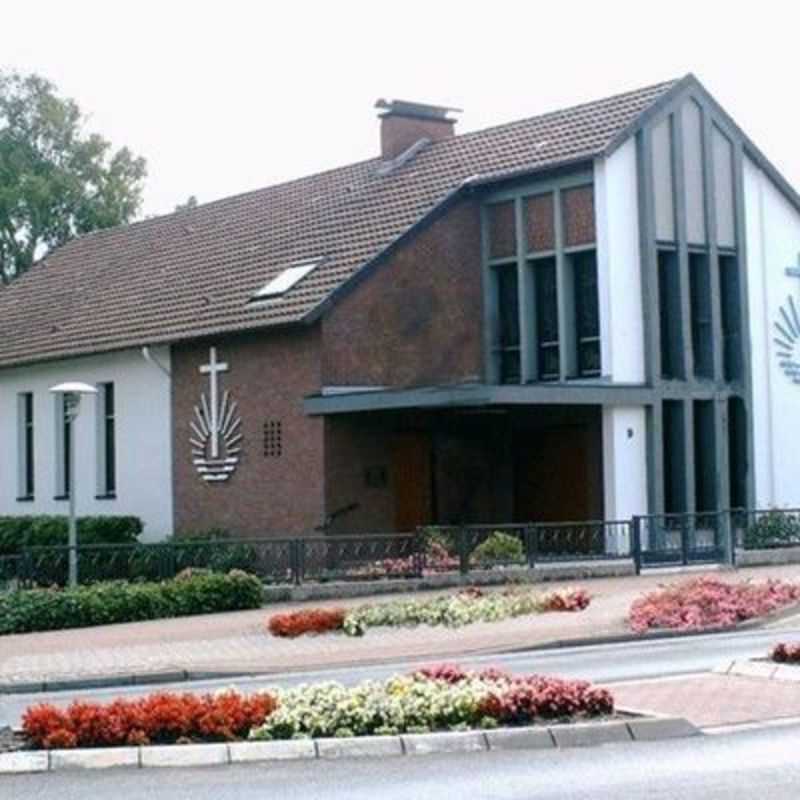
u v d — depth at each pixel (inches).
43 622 961.5
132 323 1501.0
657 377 1306.6
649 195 1317.7
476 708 544.7
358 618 908.0
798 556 1330.0
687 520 1274.6
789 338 1434.5
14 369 1636.3
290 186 1635.1
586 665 751.1
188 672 763.4
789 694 614.2
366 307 1285.7
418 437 1316.4
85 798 440.1
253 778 470.0
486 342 1354.6
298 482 1279.5
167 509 1425.9
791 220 1446.9
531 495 1352.1
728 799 416.5
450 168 1413.6
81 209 2576.3
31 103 2586.1
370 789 446.6
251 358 1331.2
